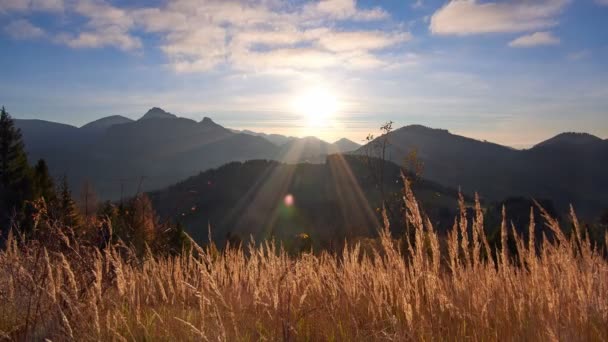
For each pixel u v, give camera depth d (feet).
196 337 12.90
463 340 12.84
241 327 13.99
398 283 14.93
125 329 13.85
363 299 16.55
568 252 12.98
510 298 13.97
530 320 12.71
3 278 14.48
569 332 11.41
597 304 12.21
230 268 19.22
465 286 14.39
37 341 12.34
